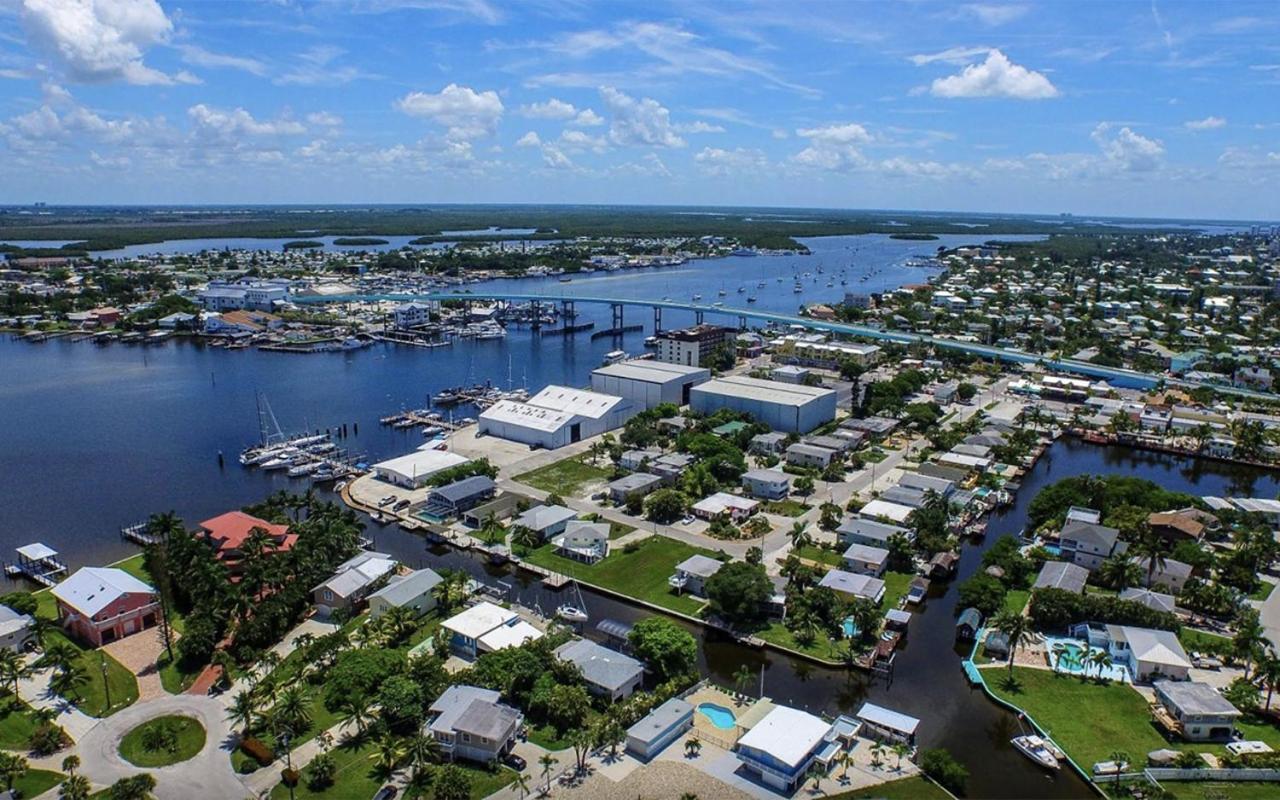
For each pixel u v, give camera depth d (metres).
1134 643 115.62
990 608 127.69
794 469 199.75
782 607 129.62
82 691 106.94
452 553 156.62
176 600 132.88
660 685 108.44
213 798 87.25
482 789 88.69
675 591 138.00
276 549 141.00
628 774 91.69
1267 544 146.38
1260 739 99.00
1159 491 170.75
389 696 100.19
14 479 197.62
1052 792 91.19
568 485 190.00
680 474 190.62
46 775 90.62
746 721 101.12
